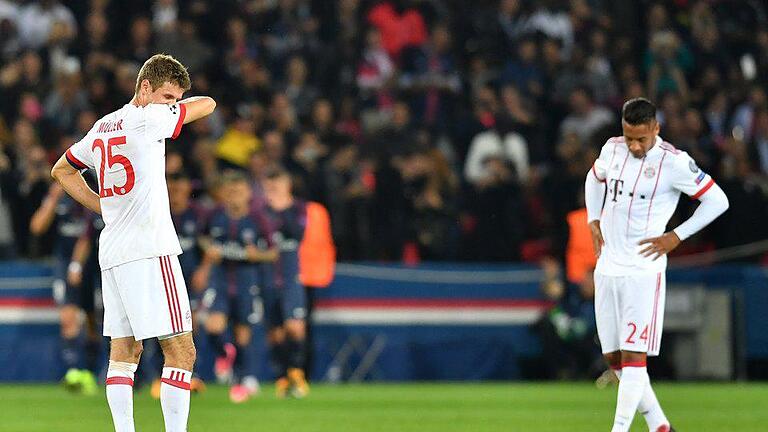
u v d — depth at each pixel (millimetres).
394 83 74312
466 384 62062
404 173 66375
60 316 62062
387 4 79500
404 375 63500
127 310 27547
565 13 82812
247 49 76375
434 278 64438
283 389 52750
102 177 27641
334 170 65438
